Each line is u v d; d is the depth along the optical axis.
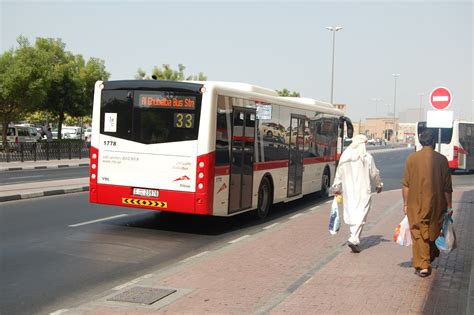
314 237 9.88
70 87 38.62
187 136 10.21
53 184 17.64
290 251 8.66
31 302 6.07
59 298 6.24
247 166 11.62
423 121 31.41
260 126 12.15
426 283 6.65
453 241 6.99
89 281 6.99
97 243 9.37
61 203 14.02
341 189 8.70
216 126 10.29
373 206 14.46
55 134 62.81
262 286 6.58
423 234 6.86
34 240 9.37
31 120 56.53
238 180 11.26
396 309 5.62
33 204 13.65
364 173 8.46
